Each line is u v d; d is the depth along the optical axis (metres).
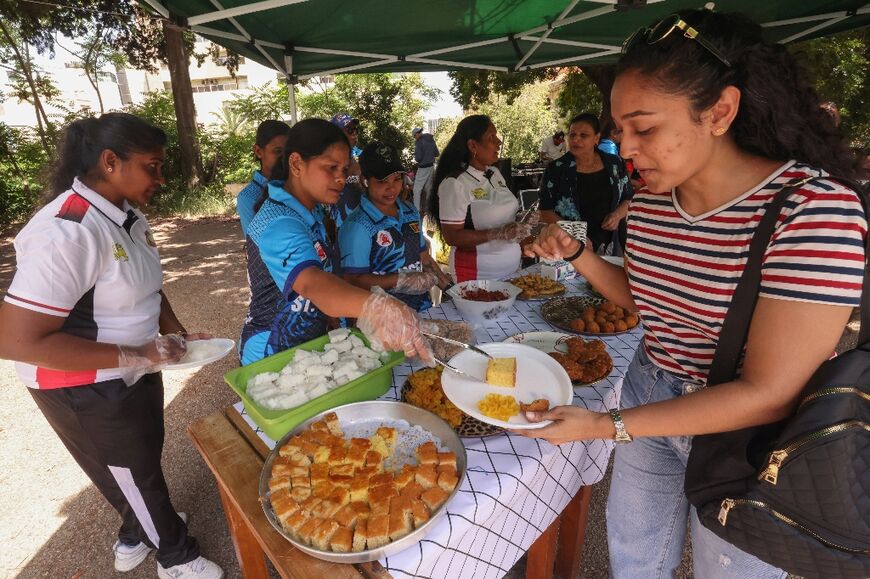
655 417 1.00
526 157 20.75
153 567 2.17
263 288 1.80
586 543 2.23
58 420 1.64
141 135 1.54
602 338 2.05
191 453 2.98
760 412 0.88
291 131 1.67
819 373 0.85
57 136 1.59
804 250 0.83
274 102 16.03
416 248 2.62
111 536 2.39
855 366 0.83
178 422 3.34
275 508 1.11
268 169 2.90
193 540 2.06
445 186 3.13
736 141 0.98
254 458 1.35
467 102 14.56
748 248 0.97
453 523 1.10
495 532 1.26
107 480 1.78
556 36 4.16
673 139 0.90
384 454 1.29
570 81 12.53
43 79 13.60
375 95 16.91
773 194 0.93
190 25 2.59
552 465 1.40
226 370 4.09
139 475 1.78
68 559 2.26
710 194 1.03
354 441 1.30
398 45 3.95
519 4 3.27
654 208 1.18
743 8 3.68
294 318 1.85
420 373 1.65
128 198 1.63
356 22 3.30
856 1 3.56
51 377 1.57
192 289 6.26
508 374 1.50
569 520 1.86
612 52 4.50
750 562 1.14
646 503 1.48
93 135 1.50
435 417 1.36
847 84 8.36
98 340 1.57
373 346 1.66
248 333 1.91
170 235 9.41
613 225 3.43
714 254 1.04
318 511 1.10
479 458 1.30
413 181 7.62
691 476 1.09
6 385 3.89
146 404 1.75
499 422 1.24
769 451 0.90
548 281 2.65
